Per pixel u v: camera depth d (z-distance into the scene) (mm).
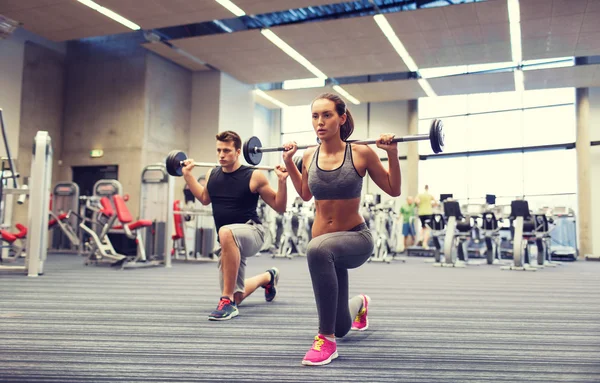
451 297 3510
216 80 11047
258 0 7320
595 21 7801
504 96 12266
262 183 2668
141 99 10070
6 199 6559
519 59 9648
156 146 10320
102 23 8375
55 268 5582
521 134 12023
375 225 8539
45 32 8781
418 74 10867
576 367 1620
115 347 1820
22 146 9758
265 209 9875
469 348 1888
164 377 1443
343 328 1945
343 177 1759
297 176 1973
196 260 7363
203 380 1417
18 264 5977
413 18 7867
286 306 2912
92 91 10516
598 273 6117
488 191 12305
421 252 10797
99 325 2244
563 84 11023
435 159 12891
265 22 8328
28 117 9906
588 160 11133
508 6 7352
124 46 10297
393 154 1727
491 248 7957
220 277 2691
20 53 9688
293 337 2041
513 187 12070
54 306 2799
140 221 5918
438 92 11961
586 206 11070
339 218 1784
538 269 6898
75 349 1781
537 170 11859
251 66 10523
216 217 2744
